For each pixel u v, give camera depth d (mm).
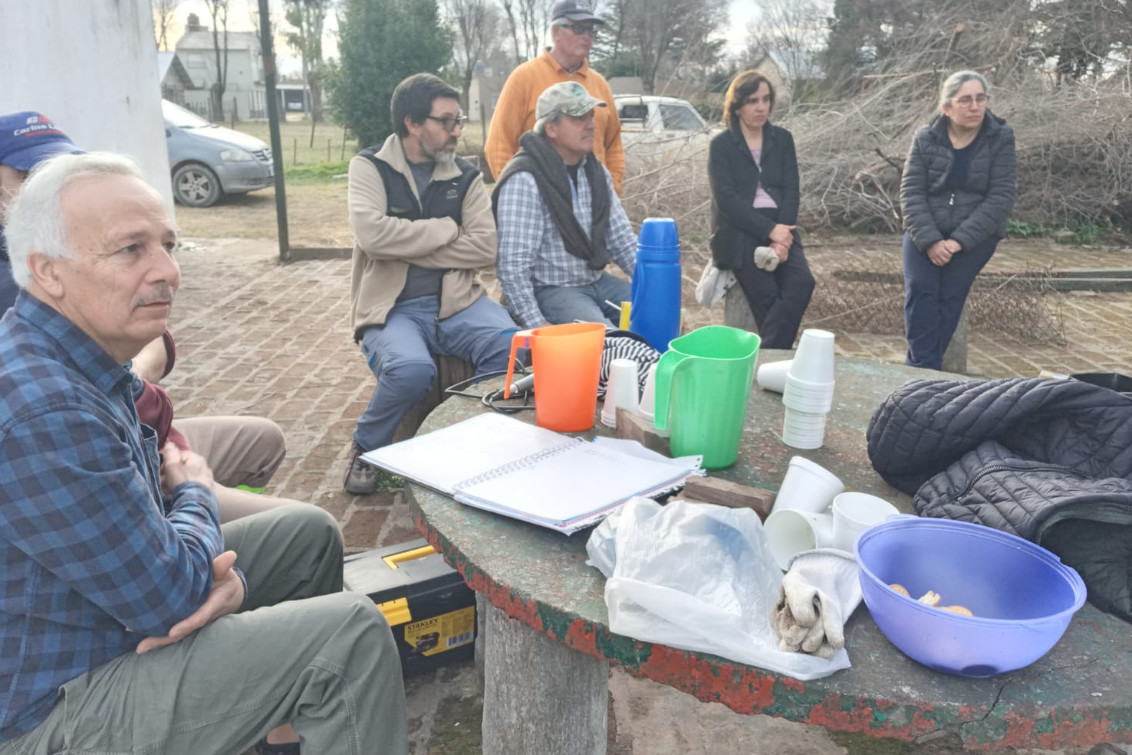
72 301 1394
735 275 4844
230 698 1486
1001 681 1145
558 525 1479
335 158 20344
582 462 1753
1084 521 1310
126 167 1439
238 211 11445
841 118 9406
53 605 1379
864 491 1690
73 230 1358
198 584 1464
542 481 1664
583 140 3578
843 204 9430
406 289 3578
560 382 1926
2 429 1279
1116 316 6816
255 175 11867
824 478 1560
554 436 1913
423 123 3416
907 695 1114
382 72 19641
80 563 1328
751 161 4672
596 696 1661
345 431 4297
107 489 1328
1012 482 1400
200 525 1559
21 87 6090
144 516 1382
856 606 1279
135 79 7625
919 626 1131
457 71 25141
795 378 1878
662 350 2746
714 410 1730
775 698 1158
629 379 1977
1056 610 1201
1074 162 9812
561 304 3680
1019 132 9711
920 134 4523
